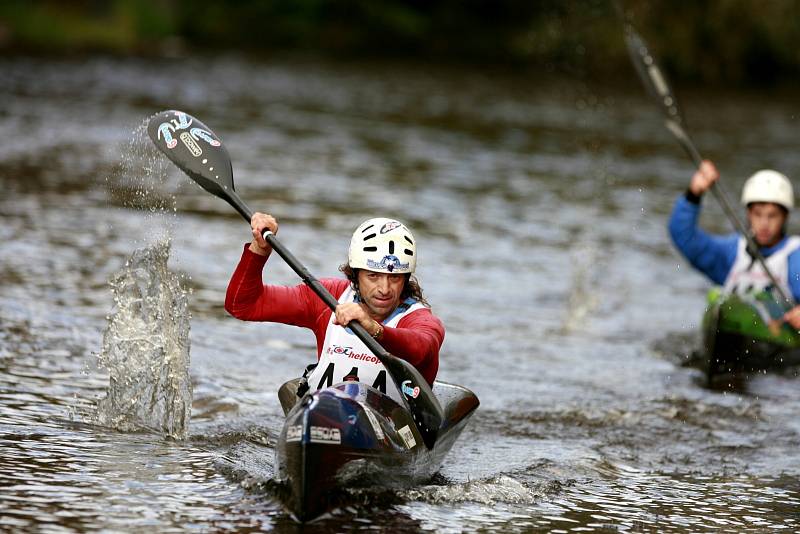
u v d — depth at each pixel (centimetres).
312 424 1148
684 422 1692
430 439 1291
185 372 1532
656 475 1430
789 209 2116
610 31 7344
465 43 9256
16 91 5181
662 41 7531
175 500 1184
